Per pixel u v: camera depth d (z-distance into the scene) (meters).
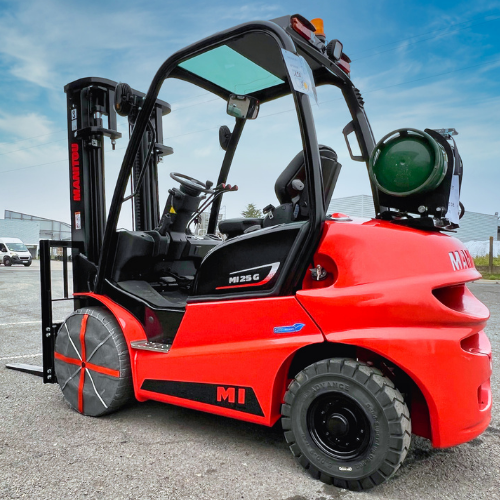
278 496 2.00
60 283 12.49
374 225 2.20
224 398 2.39
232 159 3.83
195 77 3.18
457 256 2.18
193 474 2.20
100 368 2.92
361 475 2.01
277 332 2.23
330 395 2.11
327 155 2.59
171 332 2.75
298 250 2.20
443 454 2.43
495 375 3.85
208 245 3.62
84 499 1.97
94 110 3.50
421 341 1.95
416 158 2.17
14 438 2.63
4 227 49.25
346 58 3.09
